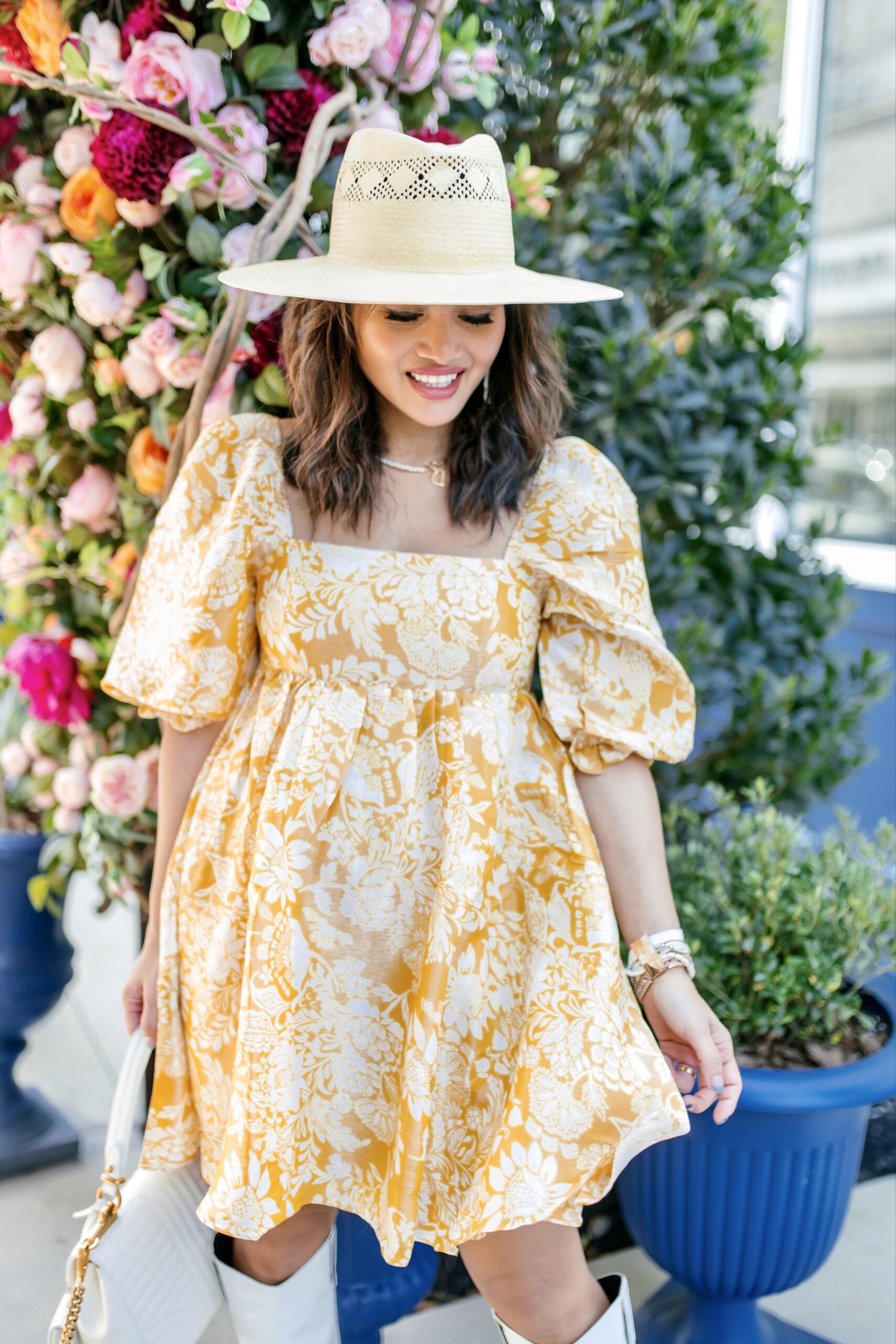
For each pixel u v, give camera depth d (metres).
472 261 1.31
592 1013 1.32
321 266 1.36
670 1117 1.29
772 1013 1.86
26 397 2.00
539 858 1.40
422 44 1.86
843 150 3.57
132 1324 1.42
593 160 2.54
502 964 1.37
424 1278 1.86
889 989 2.01
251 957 1.36
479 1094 1.35
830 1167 1.75
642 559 1.45
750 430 2.43
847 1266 2.17
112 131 1.67
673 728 1.44
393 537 1.41
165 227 1.79
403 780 1.34
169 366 1.78
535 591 1.42
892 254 3.43
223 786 1.45
